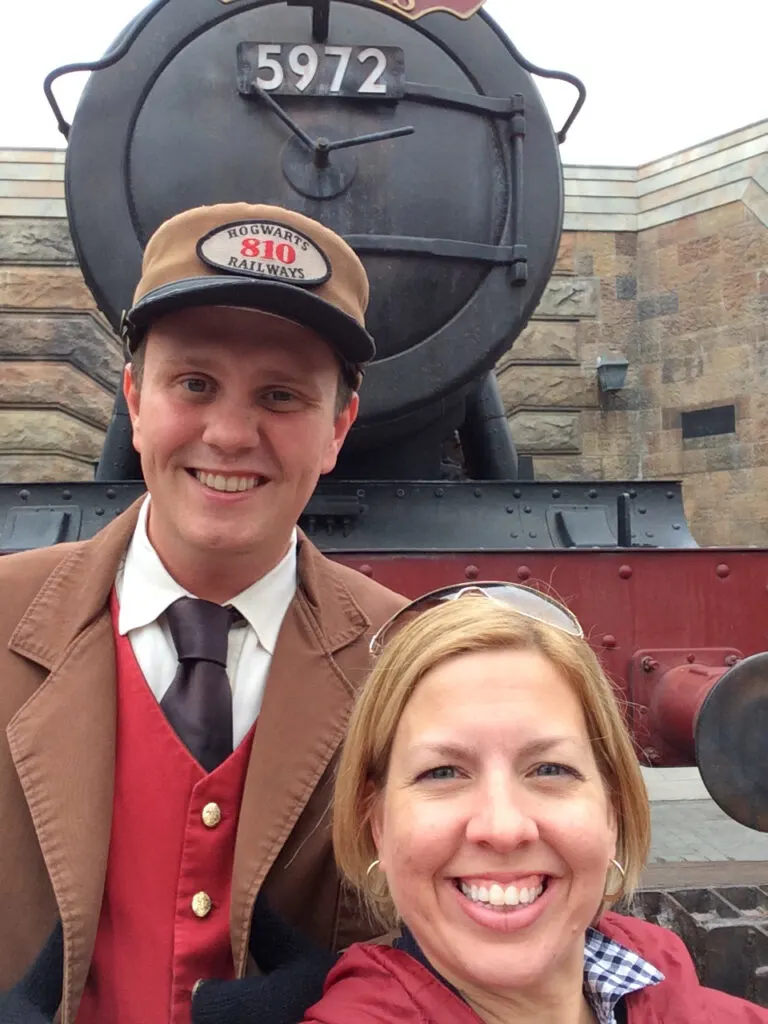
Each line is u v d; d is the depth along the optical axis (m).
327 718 1.39
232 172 3.31
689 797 6.04
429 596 1.38
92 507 3.23
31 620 1.39
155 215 3.29
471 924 1.08
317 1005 1.12
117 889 1.29
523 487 3.43
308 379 1.37
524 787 1.11
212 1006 1.17
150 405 1.37
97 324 9.23
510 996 1.12
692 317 9.00
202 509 1.35
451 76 3.50
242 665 1.43
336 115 3.37
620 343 9.32
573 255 9.30
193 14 3.38
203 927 1.28
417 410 3.39
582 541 3.30
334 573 1.60
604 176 9.38
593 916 1.16
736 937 2.35
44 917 1.27
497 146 3.54
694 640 2.85
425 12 3.46
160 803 1.30
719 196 8.78
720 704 2.31
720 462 8.73
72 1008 1.19
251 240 1.35
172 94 3.34
